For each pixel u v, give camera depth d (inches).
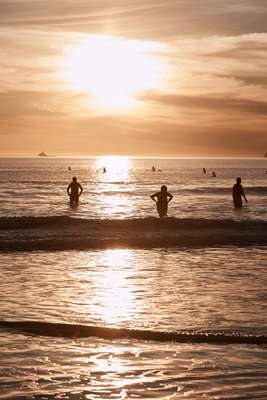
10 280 1235.2
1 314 931.3
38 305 998.4
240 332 836.6
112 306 995.3
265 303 1029.2
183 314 942.4
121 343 784.3
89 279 1258.0
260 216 2960.1
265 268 1428.4
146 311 961.5
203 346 773.3
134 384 642.2
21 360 711.7
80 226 2252.7
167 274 1332.4
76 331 836.0
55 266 1437.0
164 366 697.0
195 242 1913.1
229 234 2092.8
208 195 4852.4
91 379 655.8
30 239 1936.5
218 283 1218.6
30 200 3976.4
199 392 621.3
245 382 649.0
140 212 3088.1
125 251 1736.0
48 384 639.1
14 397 602.2
